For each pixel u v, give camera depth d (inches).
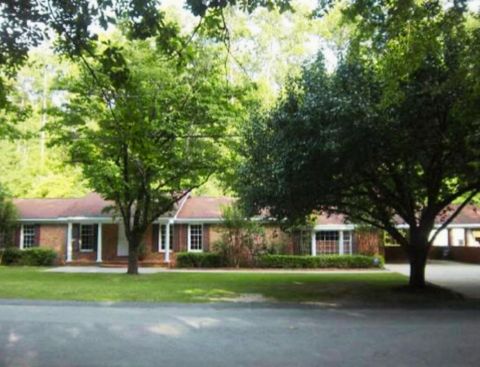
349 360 302.5
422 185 681.6
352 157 534.3
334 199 642.2
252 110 749.9
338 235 1245.7
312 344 348.8
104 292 660.7
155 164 819.4
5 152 1672.0
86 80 770.8
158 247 1284.4
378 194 693.9
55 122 871.7
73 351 326.6
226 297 626.2
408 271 1073.5
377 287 739.4
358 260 1172.5
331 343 352.5
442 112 518.9
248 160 687.7
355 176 598.2
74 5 249.8
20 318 465.4
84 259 1302.9
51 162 1764.3
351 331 400.5
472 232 1557.6
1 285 739.4
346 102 505.4
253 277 916.0
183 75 818.8
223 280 848.9
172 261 1246.9
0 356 312.3
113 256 1301.7
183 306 557.3
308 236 1230.9
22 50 266.4
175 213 1272.1
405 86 510.3
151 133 786.8
